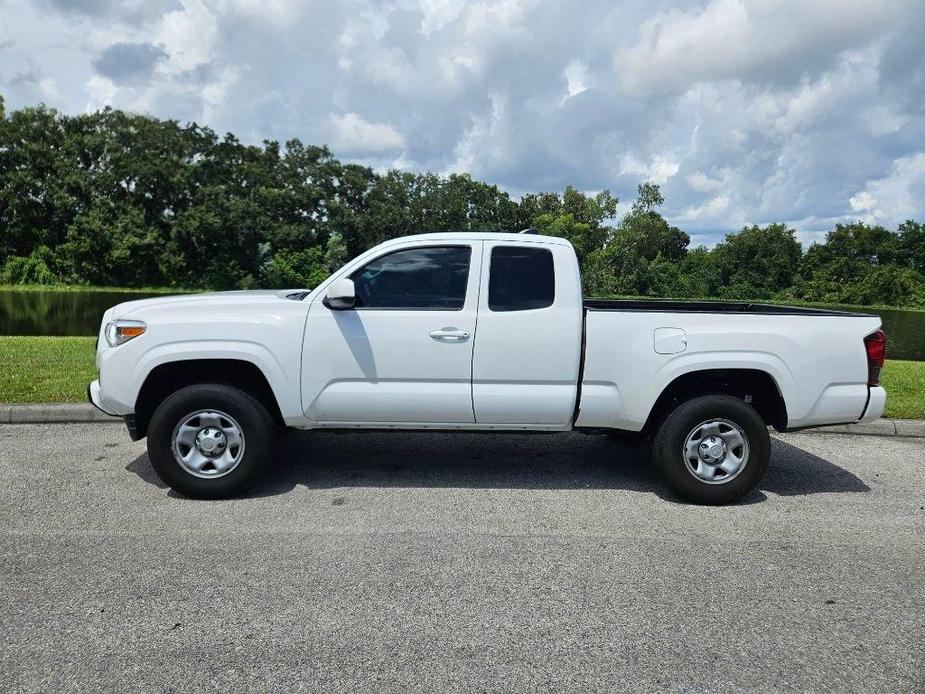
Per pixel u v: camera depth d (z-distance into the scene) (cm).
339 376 515
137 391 509
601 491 552
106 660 307
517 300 520
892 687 298
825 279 9162
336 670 302
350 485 553
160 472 507
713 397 520
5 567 398
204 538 443
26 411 738
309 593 371
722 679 301
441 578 392
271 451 519
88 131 7694
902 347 3481
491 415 523
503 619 348
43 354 1074
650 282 8331
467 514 495
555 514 498
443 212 8538
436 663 309
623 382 522
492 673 302
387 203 8344
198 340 507
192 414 508
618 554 430
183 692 285
